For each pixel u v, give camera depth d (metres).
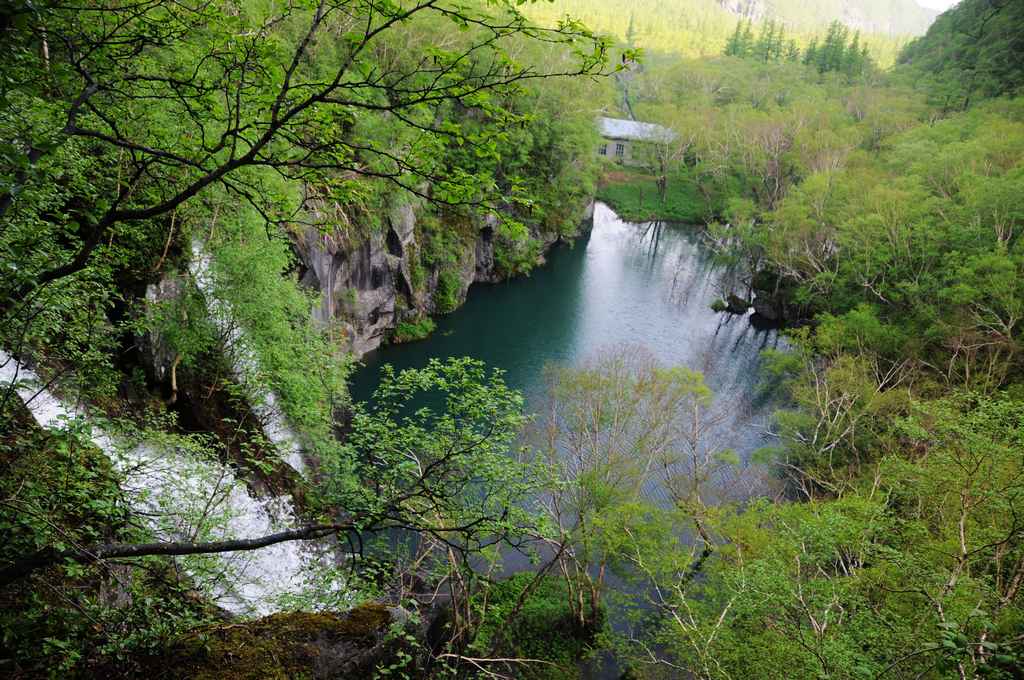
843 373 34.81
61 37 6.30
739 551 22.62
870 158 71.81
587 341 49.84
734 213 70.94
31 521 6.68
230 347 25.67
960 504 17.22
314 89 6.45
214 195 24.05
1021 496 14.14
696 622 19.86
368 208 41.47
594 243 79.06
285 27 25.77
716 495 32.53
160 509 13.05
